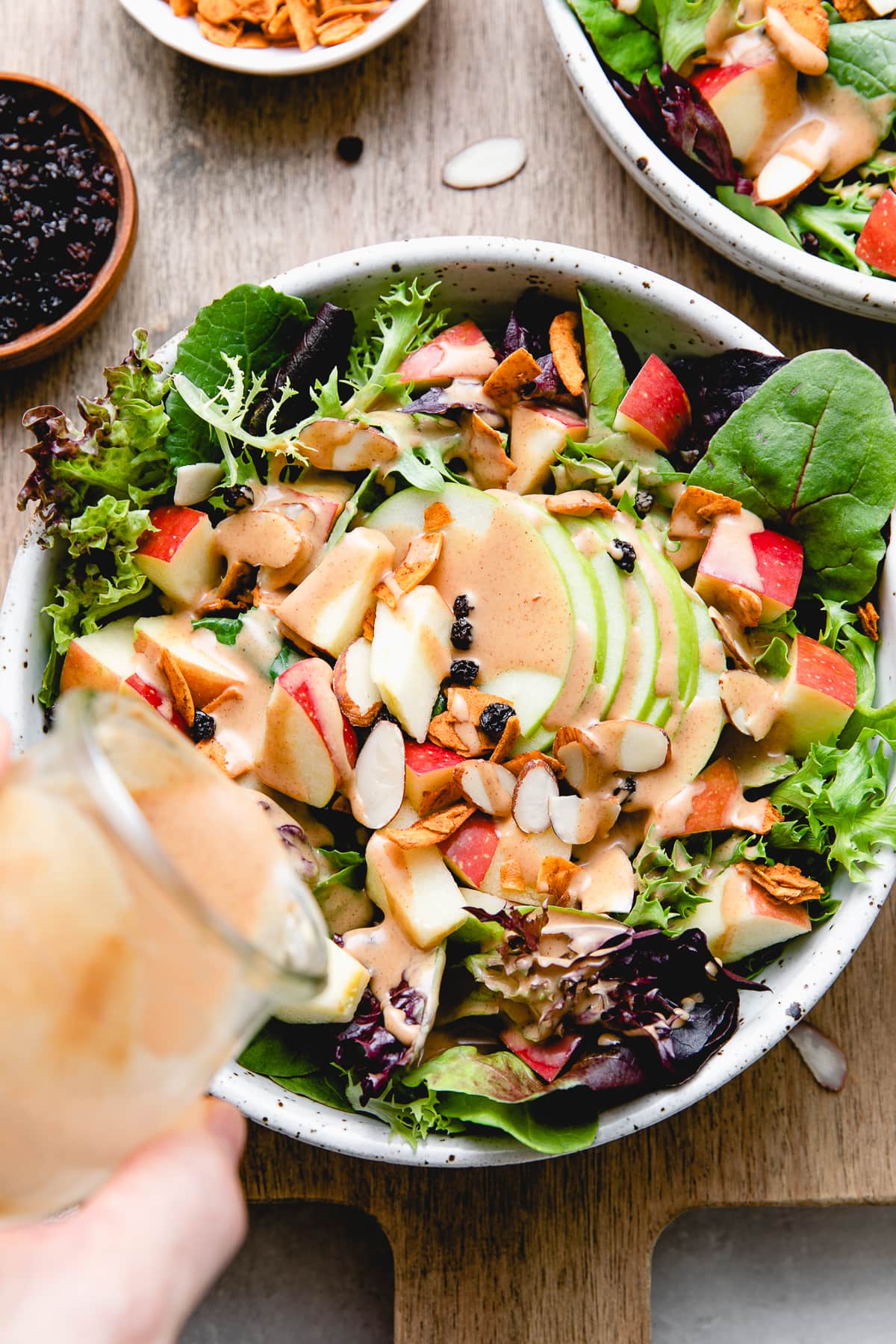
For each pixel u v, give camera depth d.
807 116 0.62
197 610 0.57
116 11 0.65
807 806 0.56
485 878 0.56
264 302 0.57
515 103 0.64
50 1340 0.44
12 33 0.65
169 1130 0.47
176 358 0.57
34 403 0.63
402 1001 0.54
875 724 0.56
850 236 0.62
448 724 0.56
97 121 0.62
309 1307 0.67
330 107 0.64
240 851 0.45
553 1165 0.60
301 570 0.57
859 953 0.60
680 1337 0.67
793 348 0.63
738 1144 0.60
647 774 0.56
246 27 0.63
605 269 0.58
